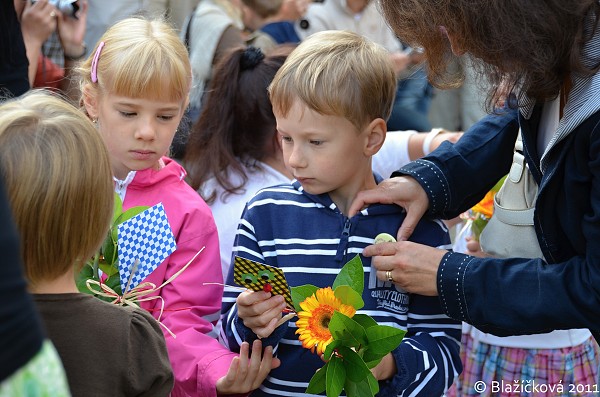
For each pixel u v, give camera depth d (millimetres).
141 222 2564
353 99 2441
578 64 2189
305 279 2500
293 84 2443
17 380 1232
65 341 1884
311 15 5910
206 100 3396
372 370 2348
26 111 1923
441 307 2488
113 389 1920
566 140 2307
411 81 5641
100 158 1944
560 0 2156
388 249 2492
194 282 2740
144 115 2736
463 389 3334
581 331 3250
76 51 4629
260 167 3285
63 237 1870
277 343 2443
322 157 2469
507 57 2229
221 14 5070
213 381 2477
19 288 1219
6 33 3617
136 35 2777
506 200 2787
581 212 2344
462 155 2791
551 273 2357
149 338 2006
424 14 2291
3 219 1219
